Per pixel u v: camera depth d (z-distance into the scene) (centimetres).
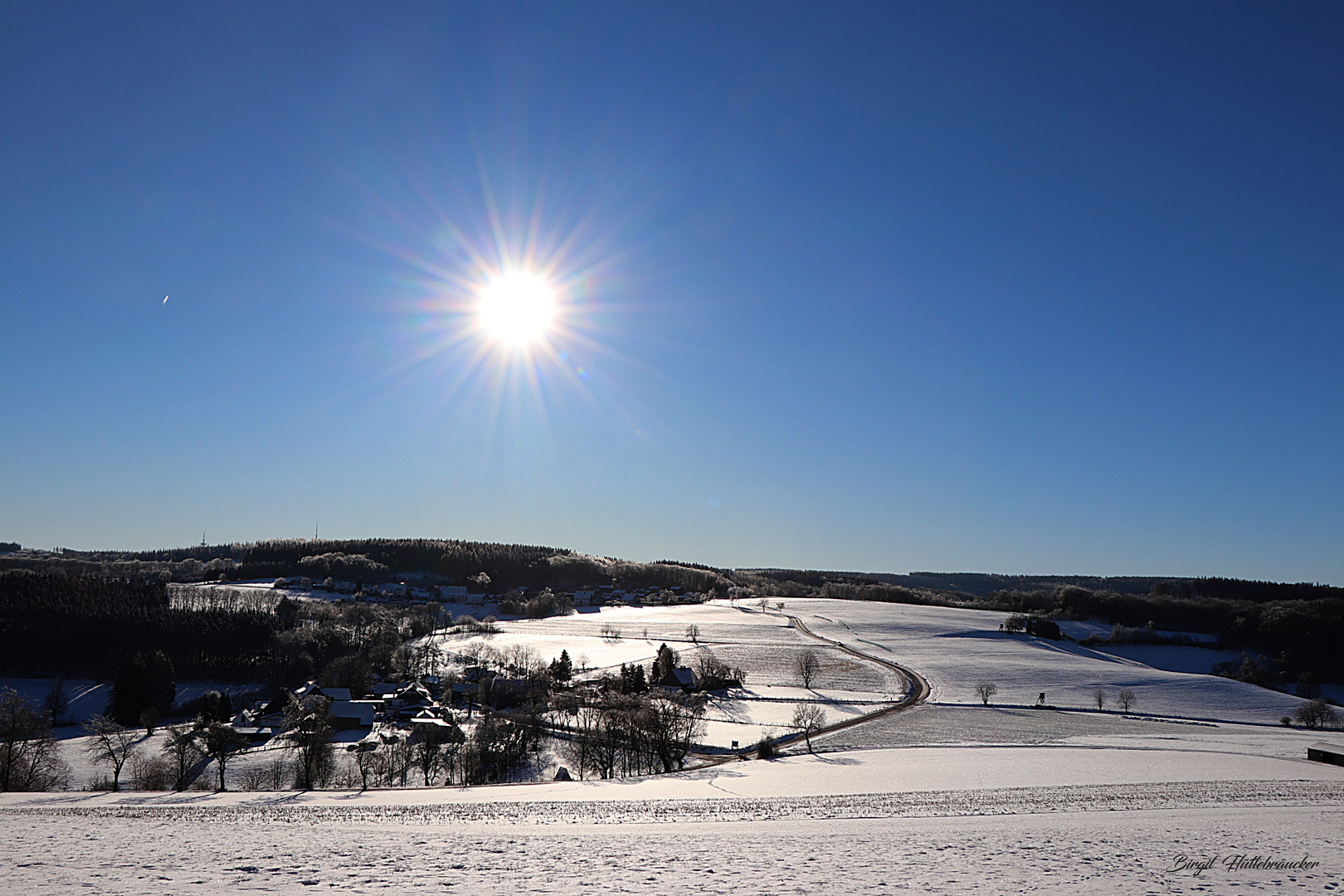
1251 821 3931
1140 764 7300
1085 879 2317
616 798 5109
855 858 2612
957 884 2186
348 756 9231
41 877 2009
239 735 9162
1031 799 5059
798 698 13412
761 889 2077
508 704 13350
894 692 14062
